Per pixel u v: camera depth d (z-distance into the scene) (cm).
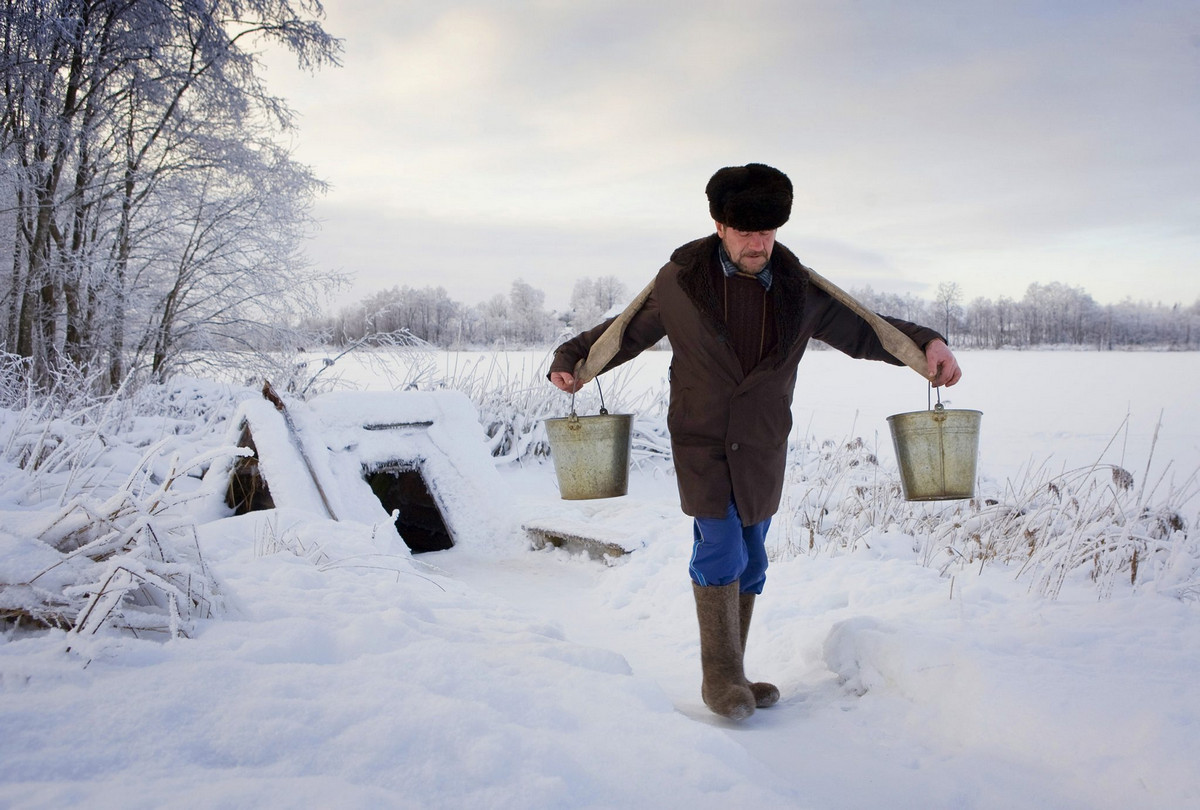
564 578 562
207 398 1003
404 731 186
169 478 277
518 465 969
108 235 1270
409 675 225
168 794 152
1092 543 440
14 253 1207
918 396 2080
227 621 261
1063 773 230
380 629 265
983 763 240
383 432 677
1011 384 2453
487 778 176
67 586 237
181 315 1323
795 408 1811
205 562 278
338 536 464
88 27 1201
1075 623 346
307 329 1351
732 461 299
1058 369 3219
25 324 1181
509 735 191
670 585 488
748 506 302
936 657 296
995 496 654
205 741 176
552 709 221
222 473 593
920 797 222
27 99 1138
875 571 471
